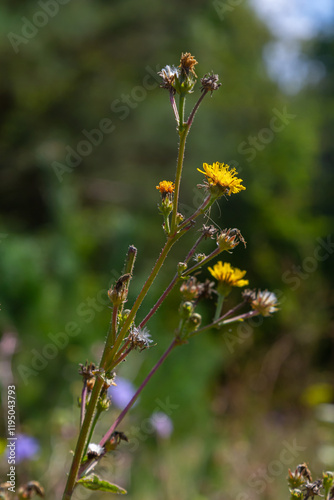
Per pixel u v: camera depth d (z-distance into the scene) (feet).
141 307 13.52
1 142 27.86
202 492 11.23
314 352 19.34
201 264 3.77
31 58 28.22
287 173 23.80
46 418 10.58
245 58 30.25
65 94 28.73
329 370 19.10
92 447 3.61
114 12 29.27
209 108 26.48
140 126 27.99
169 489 10.29
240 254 22.06
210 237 3.84
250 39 31.12
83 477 3.53
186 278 3.75
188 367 14.44
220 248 3.79
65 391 11.77
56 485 8.78
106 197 26.78
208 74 3.69
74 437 9.72
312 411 16.08
